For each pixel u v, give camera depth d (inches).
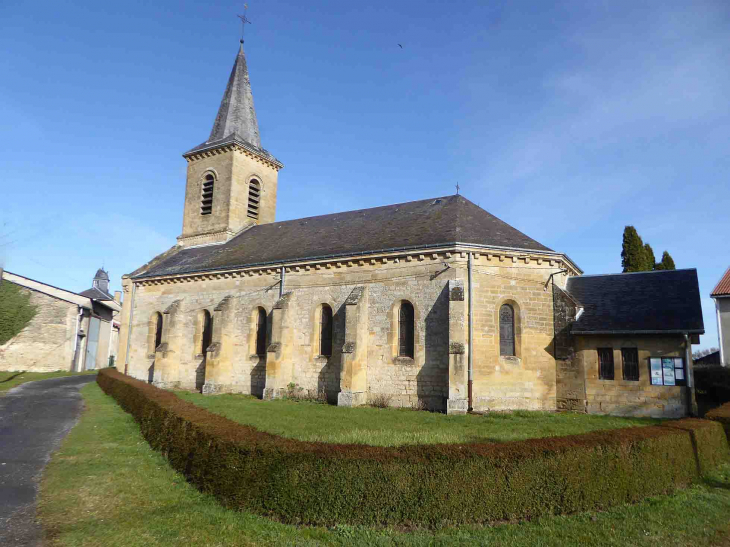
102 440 521.3
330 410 735.7
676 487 371.6
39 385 1128.2
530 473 312.8
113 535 279.0
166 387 1071.6
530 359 780.6
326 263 904.9
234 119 1408.7
